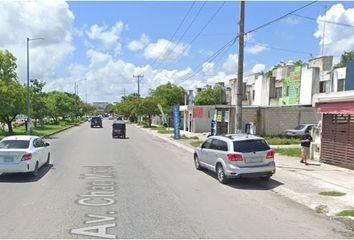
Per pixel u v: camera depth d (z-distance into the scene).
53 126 68.06
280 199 11.80
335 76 41.97
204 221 8.99
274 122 41.00
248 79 65.94
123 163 19.77
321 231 8.41
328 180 14.80
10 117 43.09
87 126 78.00
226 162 14.24
